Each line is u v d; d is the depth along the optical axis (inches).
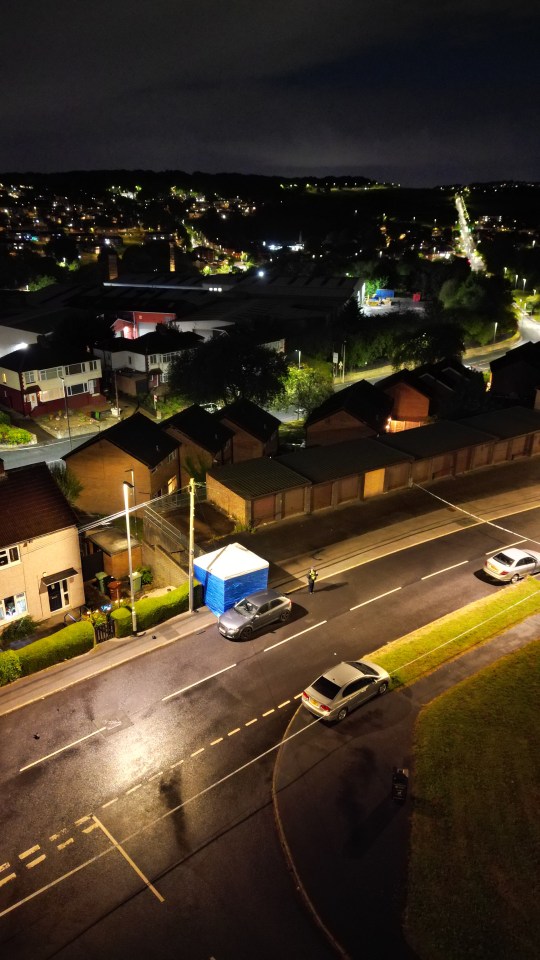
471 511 1852.9
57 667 1195.3
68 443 2930.6
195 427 2231.8
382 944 722.8
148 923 748.6
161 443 2053.4
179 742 1015.6
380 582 1475.1
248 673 1176.8
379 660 1201.4
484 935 730.2
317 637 1279.5
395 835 853.8
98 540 1670.8
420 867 808.9
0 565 1330.0
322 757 984.9
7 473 1430.9
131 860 825.5
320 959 708.0
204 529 1684.3
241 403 2573.8
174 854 832.9
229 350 3380.9
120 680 1159.0
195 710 1083.9
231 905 767.7
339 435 2480.3
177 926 745.0
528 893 775.7
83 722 1056.2
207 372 3314.5
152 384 3732.8
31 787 932.0
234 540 1641.2
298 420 3344.0
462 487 2021.4
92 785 936.3
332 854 827.4
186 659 1217.4
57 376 3294.8
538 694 1110.4
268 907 765.3
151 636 1290.6
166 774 956.6
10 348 4559.5
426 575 1507.1
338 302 5167.3
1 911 762.8
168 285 6067.9
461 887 783.1
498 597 1417.3
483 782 932.0
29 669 1170.6
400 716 1067.3
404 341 4434.1
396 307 6171.3
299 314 4692.4
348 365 4345.5
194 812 893.8
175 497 1915.6
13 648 1320.1
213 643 1266.0
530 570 1502.2
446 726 1038.4
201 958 710.5
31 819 882.1
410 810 891.4
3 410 3307.1
